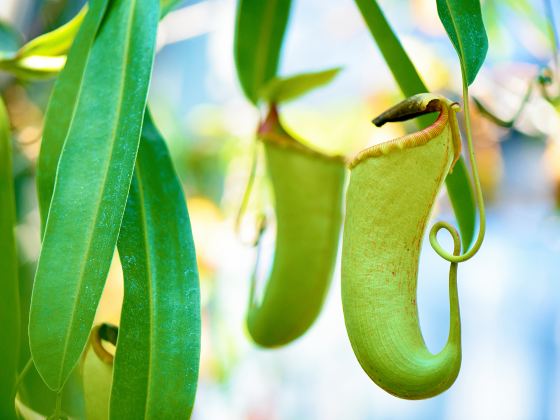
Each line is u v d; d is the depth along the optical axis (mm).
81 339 534
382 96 1166
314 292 713
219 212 1166
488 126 1064
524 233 1535
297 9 1320
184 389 553
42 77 668
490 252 1623
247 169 1193
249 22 743
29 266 796
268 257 1013
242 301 1131
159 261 568
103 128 559
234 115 1238
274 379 1444
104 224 542
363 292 547
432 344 1675
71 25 651
